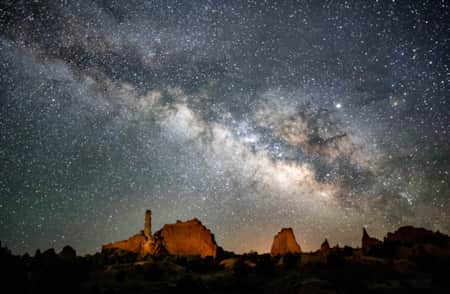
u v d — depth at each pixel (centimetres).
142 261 4969
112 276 4041
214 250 6234
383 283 3588
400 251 4819
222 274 4494
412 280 3669
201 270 4800
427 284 3528
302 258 4853
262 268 4403
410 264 4206
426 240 5222
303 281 3741
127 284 3769
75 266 3750
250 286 3912
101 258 5316
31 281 3394
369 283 3619
